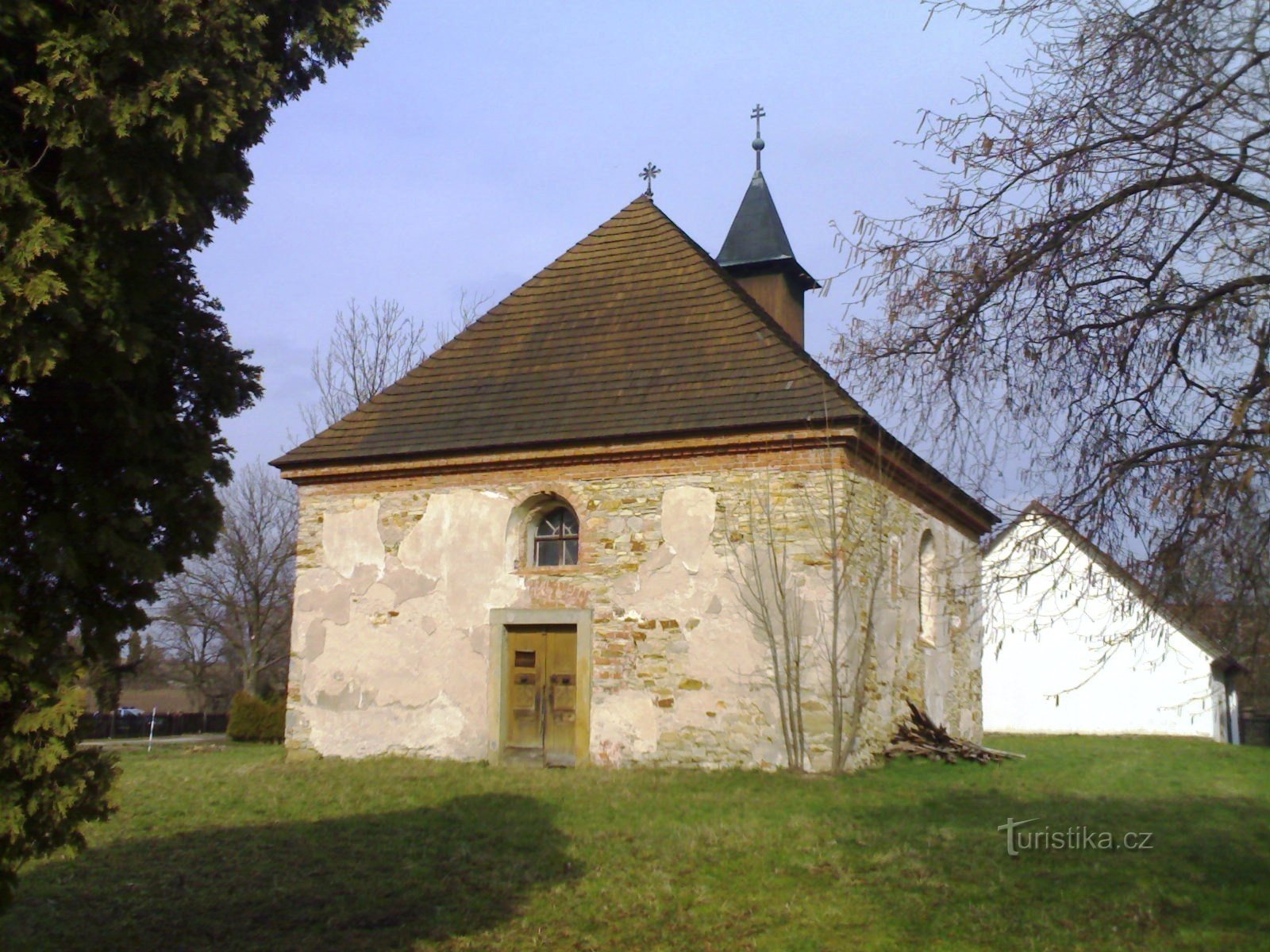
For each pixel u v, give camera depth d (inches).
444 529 612.1
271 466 648.4
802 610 526.3
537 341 663.1
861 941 273.0
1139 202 276.7
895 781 505.7
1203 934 272.5
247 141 248.1
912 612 633.6
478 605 597.0
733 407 556.7
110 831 394.3
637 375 606.5
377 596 621.6
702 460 557.9
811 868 337.4
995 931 277.1
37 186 206.4
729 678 537.6
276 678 1684.3
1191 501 248.8
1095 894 309.1
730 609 542.0
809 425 532.1
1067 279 282.8
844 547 526.0
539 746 576.4
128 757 705.0
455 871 340.2
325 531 639.8
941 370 292.8
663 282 665.0
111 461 229.5
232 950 269.1
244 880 330.6
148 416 225.8
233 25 226.2
